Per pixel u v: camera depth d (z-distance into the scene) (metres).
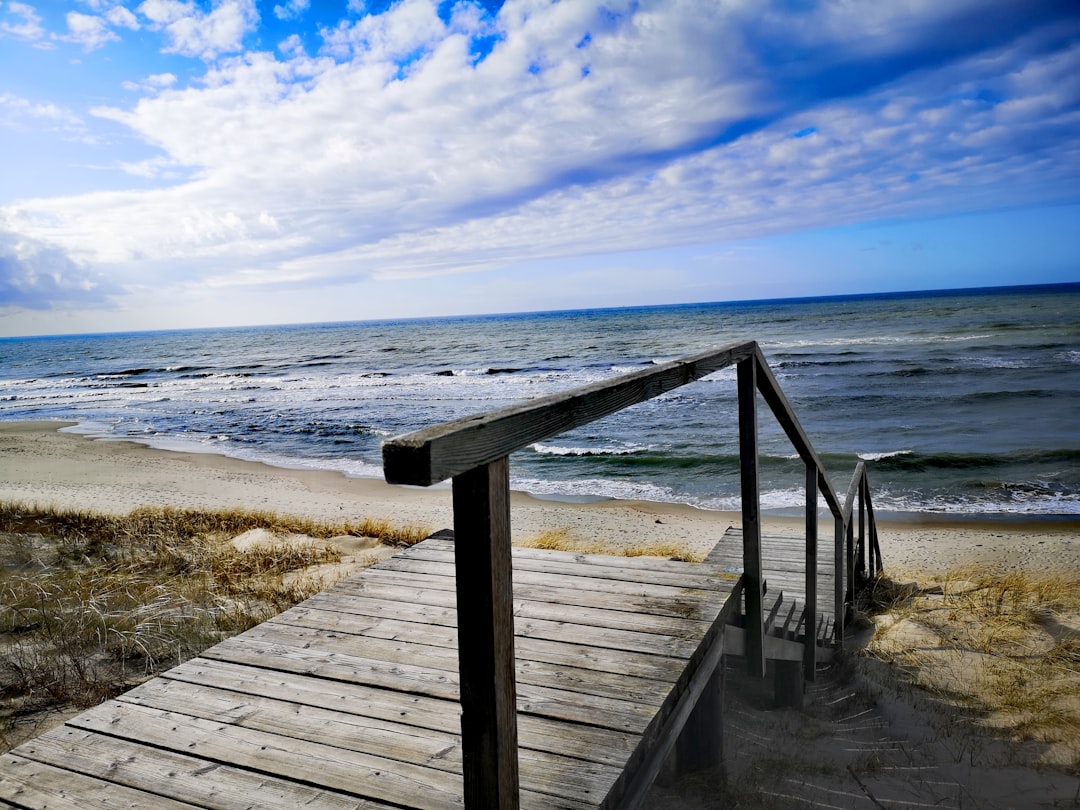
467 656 1.24
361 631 3.08
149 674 4.16
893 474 17.66
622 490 17.31
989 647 5.40
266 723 2.34
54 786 2.03
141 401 41.25
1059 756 3.74
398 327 181.38
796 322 81.69
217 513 11.47
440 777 2.01
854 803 3.29
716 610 3.10
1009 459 18.30
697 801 3.22
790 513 14.52
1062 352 40.66
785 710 4.41
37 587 5.73
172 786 2.01
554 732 2.18
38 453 24.39
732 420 25.69
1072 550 11.64
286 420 30.81
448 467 1.01
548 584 3.51
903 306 102.00
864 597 7.06
